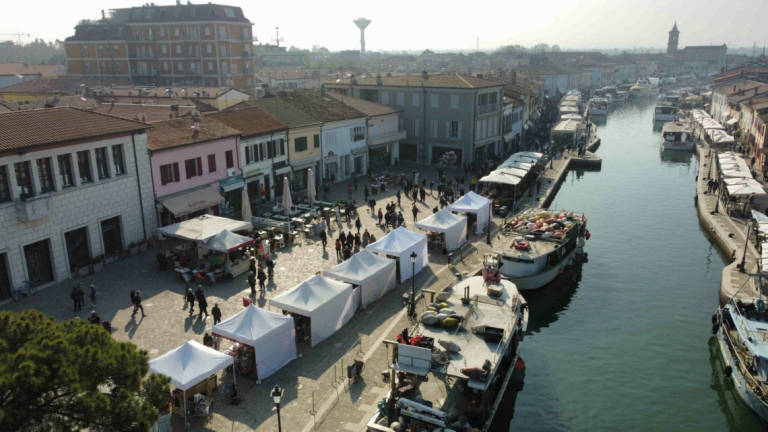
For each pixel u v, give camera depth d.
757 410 24.58
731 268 38.44
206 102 73.88
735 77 133.00
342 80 81.31
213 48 113.19
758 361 25.69
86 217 35.03
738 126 95.44
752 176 61.88
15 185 30.91
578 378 28.28
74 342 13.55
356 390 23.31
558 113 133.00
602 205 60.12
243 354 24.84
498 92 75.06
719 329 30.41
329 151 59.59
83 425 12.59
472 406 21.83
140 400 13.96
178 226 36.62
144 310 29.94
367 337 27.81
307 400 22.62
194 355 21.61
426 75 76.25
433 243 41.47
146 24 116.69
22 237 31.44
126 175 37.50
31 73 117.56
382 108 70.62
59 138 32.75
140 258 37.84
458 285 30.28
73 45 121.50
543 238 39.69
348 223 46.25
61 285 33.28
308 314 26.23
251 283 31.84
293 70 166.50
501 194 56.00
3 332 13.34
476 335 24.31
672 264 43.50
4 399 11.70
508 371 25.48
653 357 30.23
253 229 42.53
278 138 51.62
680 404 26.20
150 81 119.12
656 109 130.62
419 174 63.97
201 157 43.31
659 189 67.12
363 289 30.70
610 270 42.38
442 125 71.75
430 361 21.33
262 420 21.33
